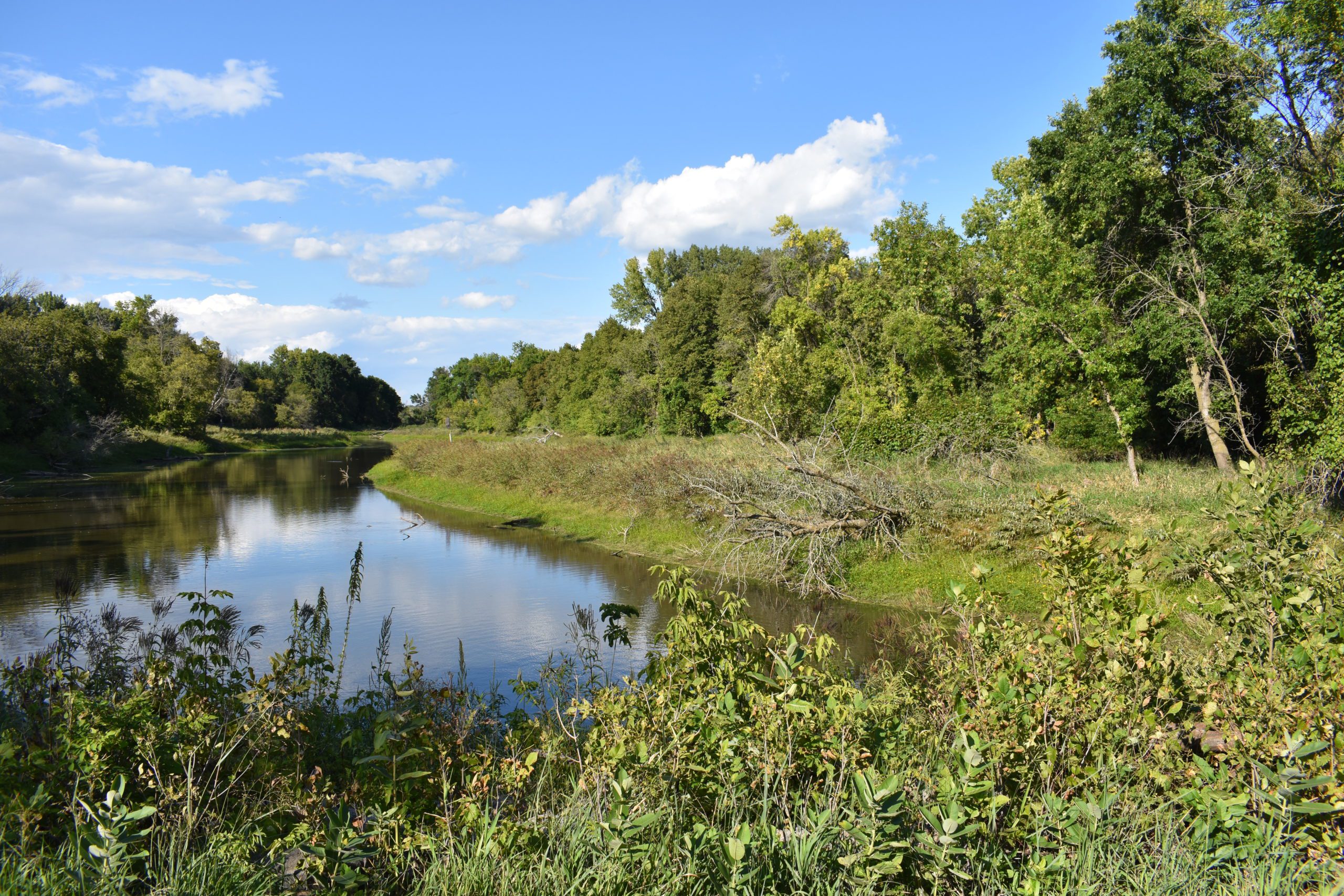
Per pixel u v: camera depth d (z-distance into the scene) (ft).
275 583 51.78
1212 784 10.77
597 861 9.80
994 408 68.44
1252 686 11.58
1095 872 9.45
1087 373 57.26
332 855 9.79
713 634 13.58
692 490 61.72
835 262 129.90
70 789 11.96
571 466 87.30
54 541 67.10
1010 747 10.75
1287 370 52.95
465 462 108.88
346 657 34.53
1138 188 65.21
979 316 96.22
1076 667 12.24
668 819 10.71
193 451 197.77
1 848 9.80
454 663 33.35
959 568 45.29
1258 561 13.03
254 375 339.16
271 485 121.70
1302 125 53.88
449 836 10.72
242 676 17.13
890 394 98.53
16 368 137.69
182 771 12.28
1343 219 46.11
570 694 19.72
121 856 9.48
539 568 57.00
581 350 233.76
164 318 268.82
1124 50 63.93
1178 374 66.28
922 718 13.92
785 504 52.37
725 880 9.20
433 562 59.62
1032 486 53.47
